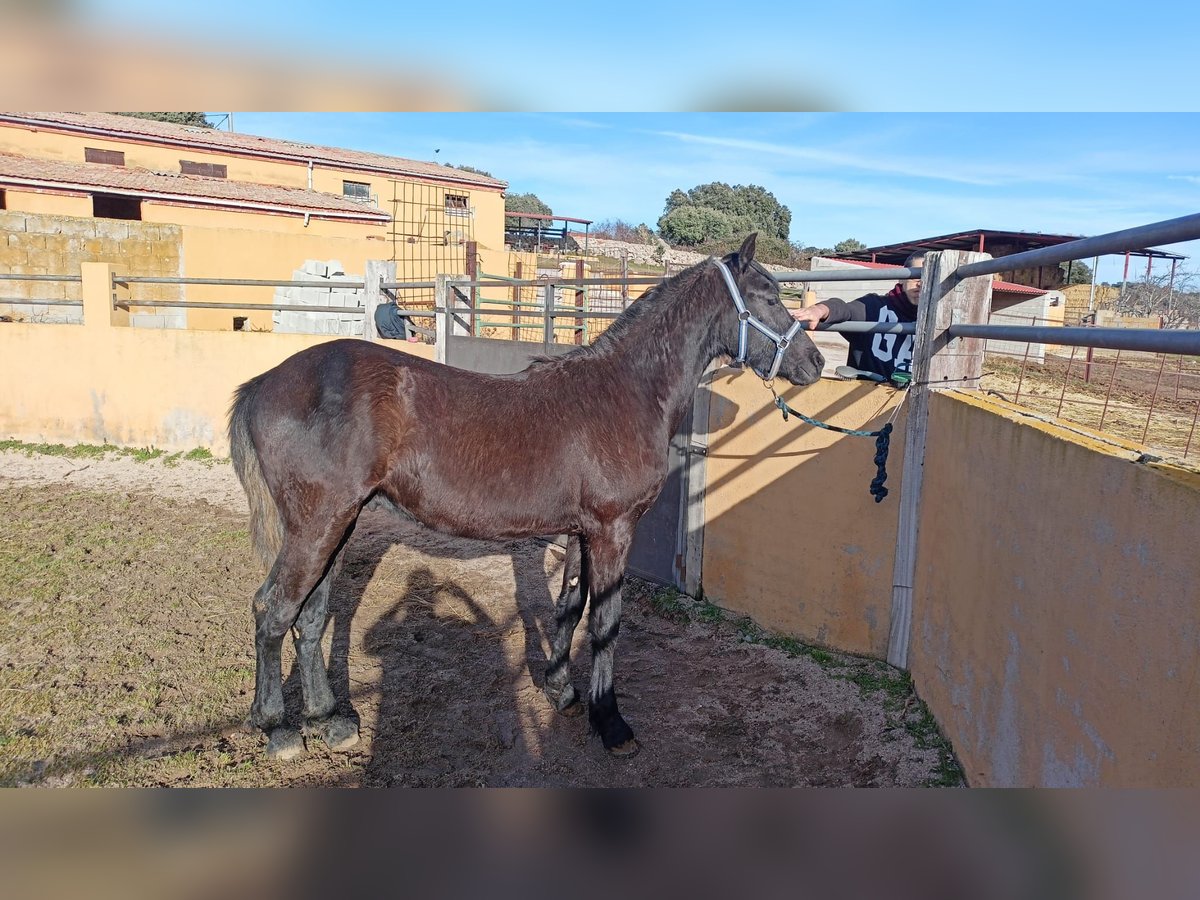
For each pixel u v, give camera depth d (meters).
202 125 30.64
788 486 4.55
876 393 4.08
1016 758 2.50
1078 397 6.04
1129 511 1.85
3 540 5.72
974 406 3.13
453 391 3.31
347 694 3.89
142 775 3.15
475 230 26.67
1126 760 1.79
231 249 14.70
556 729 3.66
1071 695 2.12
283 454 3.15
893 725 3.55
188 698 3.74
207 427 8.40
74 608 4.66
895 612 4.02
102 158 19.45
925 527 3.77
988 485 2.90
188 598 4.89
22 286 12.84
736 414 4.85
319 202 19.41
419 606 4.95
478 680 4.07
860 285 14.23
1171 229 1.83
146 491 7.20
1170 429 4.61
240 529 6.25
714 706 3.87
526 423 3.32
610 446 3.37
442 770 3.32
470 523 3.33
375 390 3.17
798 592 4.52
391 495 3.29
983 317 3.78
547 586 5.35
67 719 3.51
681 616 4.90
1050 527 2.32
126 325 9.05
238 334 8.23
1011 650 2.59
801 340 3.73
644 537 5.55
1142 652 1.76
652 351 3.55
